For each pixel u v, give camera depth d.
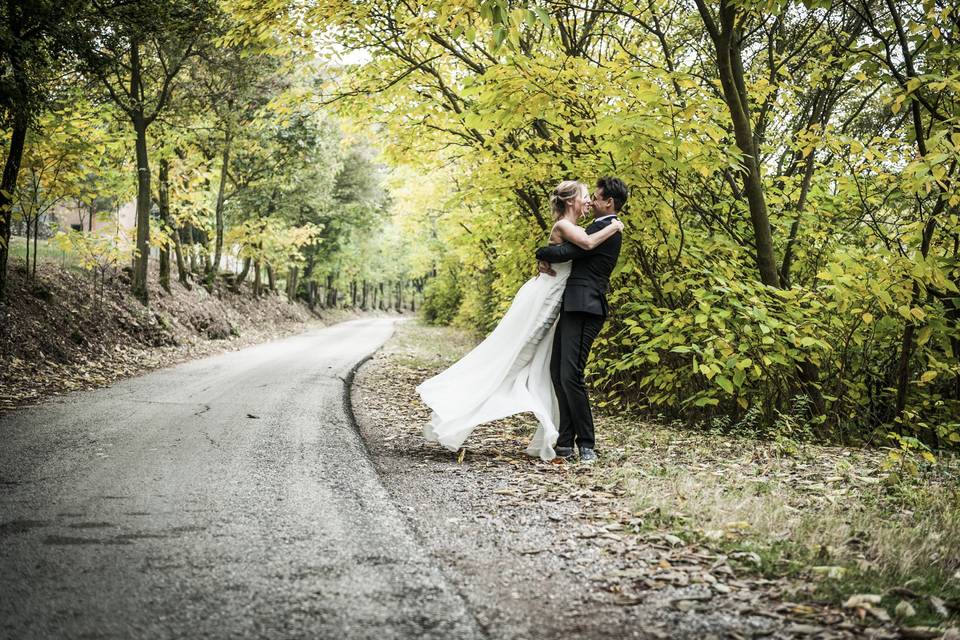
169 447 5.05
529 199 9.00
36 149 11.31
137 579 2.54
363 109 10.41
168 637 2.07
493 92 6.56
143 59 17.27
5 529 3.10
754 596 2.51
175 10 12.66
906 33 7.06
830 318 6.83
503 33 4.74
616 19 9.70
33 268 12.95
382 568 2.72
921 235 6.88
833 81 8.47
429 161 11.66
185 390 8.73
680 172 6.60
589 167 7.35
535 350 5.17
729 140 7.48
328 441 5.50
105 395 8.00
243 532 3.13
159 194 21.55
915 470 4.66
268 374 11.19
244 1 8.88
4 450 4.78
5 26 9.11
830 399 6.68
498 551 3.03
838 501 3.89
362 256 49.34
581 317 5.04
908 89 5.89
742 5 6.28
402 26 8.89
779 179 7.73
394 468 4.79
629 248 7.22
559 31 9.64
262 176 28.12
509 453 5.37
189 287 23.64
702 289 6.24
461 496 4.02
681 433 6.50
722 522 3.36
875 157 6.96
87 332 13.10
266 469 4.43
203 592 2.43
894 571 2.78
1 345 10.20
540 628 2.23
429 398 5.06
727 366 5.98
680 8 9.48
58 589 2.43
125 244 15.32
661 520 3.45
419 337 28.42
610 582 2.66
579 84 6.77
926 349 7.14
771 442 6.11
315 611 2.29
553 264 5.18
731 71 7.11
